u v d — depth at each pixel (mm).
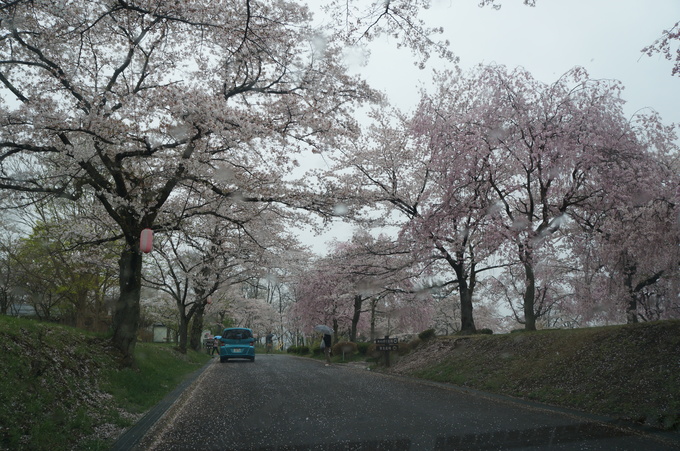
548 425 6707
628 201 14430
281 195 12250
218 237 17922
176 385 12102
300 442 5902
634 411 6973
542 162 14336
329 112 12234
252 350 24578
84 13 10484
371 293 22672
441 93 18203
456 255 17547
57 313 23594
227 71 11547
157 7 9773
